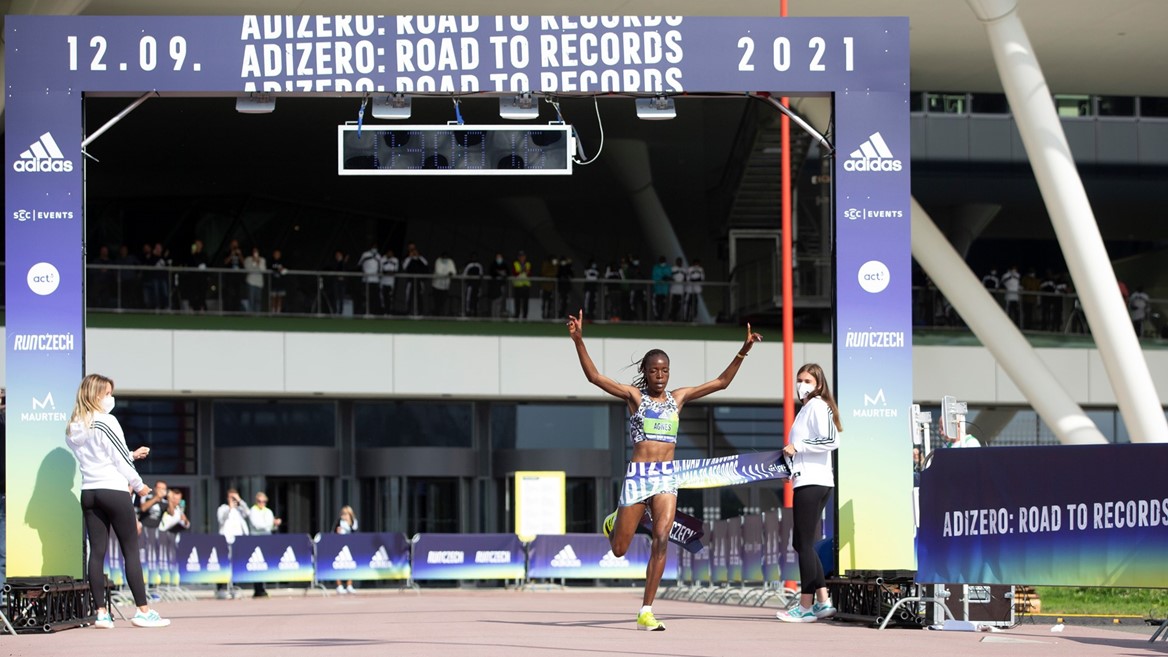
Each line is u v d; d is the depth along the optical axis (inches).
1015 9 1034.1
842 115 536.4
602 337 1344.7
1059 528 435.2
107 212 1622.8
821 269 1402.6
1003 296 1416.1
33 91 523.5
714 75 533.3
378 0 1151.0
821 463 487.8
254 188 1632.6
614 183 1599.4
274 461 1312.7
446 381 1311.5
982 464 452.4
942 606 468.4
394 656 334.3
